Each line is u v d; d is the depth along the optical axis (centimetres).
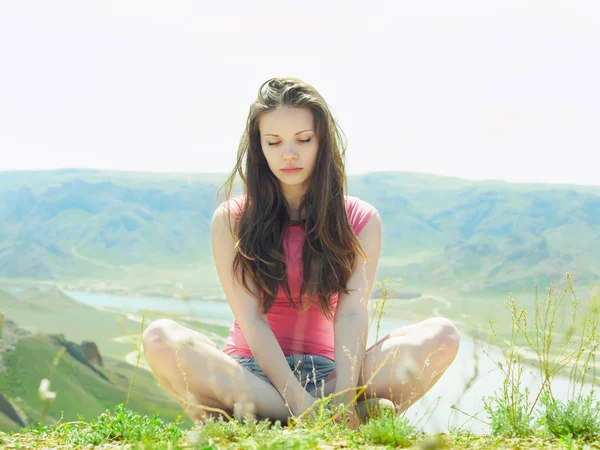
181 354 309
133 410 298
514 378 274
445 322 324
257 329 335
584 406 278
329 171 346
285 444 209
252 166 354
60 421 324
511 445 255
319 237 346
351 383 312
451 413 274
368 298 351
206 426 257
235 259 347
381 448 229
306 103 337
